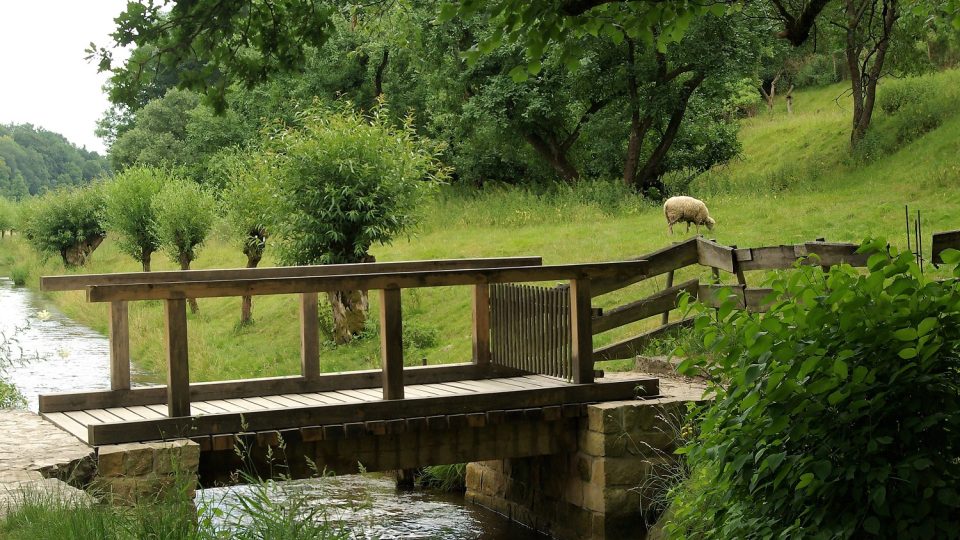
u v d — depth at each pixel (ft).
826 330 15.08
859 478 15.14
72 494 20.98
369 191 64.44
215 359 65.82
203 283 27.04
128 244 109.70
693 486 21.83
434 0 97.45
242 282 27.50
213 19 27.17
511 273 30.83
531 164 124.88
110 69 26.76
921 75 102.89
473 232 90.17
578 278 31.76
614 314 42.04
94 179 165.89
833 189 85.81
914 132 92.22
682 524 22.16
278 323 74.59
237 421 27.35
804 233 66.08
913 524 14.75
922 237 59.21
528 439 31.60
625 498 31.01
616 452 31.04
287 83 139.54
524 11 23.45
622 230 78.89
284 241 67.31
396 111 140.77
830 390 15.24
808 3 35.17
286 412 28.02
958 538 14.52
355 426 28.73
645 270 32.63
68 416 29.43
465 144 126.11
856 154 92.79
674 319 50.98
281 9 28.63
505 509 35.73
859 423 15.42
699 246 41.70
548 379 34.09
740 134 139.95
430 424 29.60
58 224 161.38
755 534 16.34
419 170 67.67
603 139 112.88
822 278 15.72
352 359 60.80
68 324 100.73
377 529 33.09
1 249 251.19
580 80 105.60
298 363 61.62
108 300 26.08
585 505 31.65
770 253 37.83
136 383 61.93
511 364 34.68
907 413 15.14
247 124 147.95
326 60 134.72
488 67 112.06
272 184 65.21
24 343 84.43
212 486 27.40
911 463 14.74
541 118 113.09
